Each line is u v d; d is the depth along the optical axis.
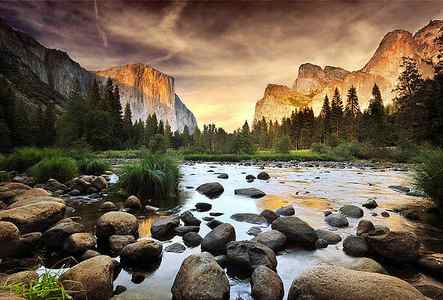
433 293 3.56
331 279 3.20
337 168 25.88
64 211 6.21
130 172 10.37
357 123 70.62
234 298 3.59
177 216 7.10
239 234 6.03
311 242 5.45
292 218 5.91
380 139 51.22
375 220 7.34
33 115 64.38
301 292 3.29
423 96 15.26
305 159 40.50
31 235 5.04
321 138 76.56
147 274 4.27
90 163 16.94
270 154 46.69
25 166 17.48
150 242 4.77
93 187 11.23
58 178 12.98
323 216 7.72
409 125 16.77
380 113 59.03
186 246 5.44
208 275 3.59
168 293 3.71
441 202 7.80
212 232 5.35
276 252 5.14
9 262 4.54
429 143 14.79
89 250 4.83
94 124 57.56
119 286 3.87
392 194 11.27
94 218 7.23
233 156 41.53
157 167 10.80
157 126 101.75
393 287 2.94
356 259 4.42
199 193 11.20
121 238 5.31
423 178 8.33
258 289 3.57
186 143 95.81
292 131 84.38
